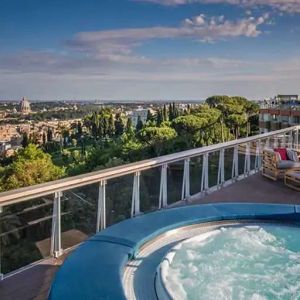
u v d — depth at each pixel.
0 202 3.99
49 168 23.08
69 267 3.75
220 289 3.86
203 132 32.56
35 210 4.42
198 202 7.09
